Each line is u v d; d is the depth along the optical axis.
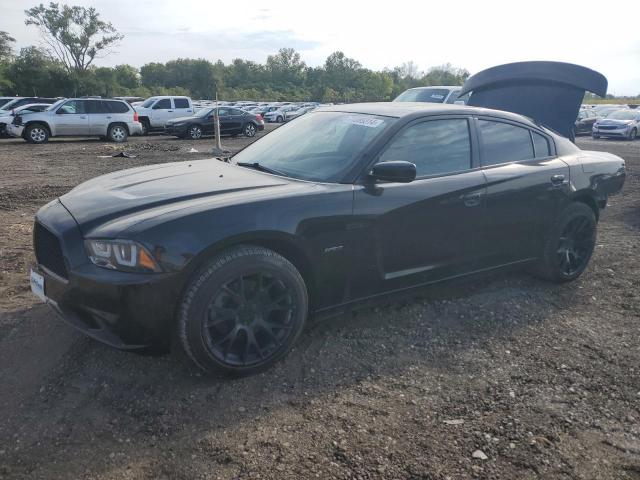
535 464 2.52
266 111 44.56
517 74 6.95
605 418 2.89
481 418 2.86
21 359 3.34
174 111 25.88
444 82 108.38
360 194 3.46
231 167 4.03
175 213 2.96
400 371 3.31
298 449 2.57
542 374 3.32
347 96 102.00
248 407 2.90
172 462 2.48
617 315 4.23
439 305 4.26
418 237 3.74
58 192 8.94
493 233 4.19
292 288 3.21
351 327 3.86
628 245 6.14
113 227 2.91
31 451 2.53
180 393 3.01
